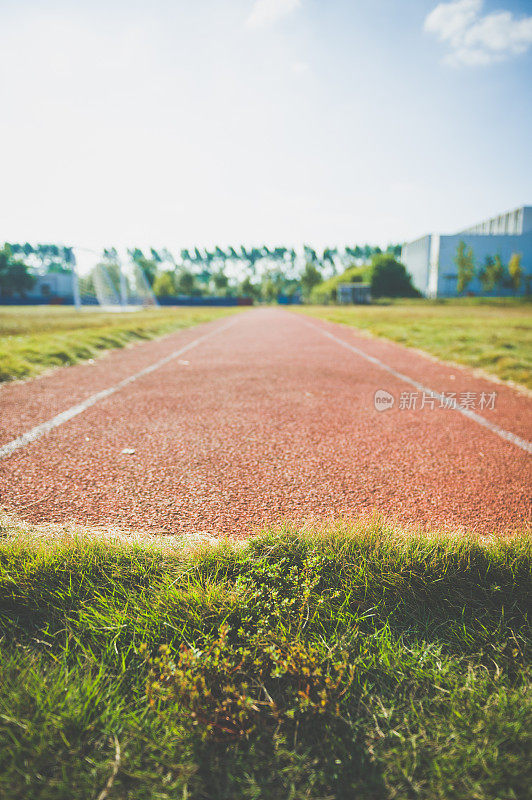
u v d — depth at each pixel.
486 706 1.28
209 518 2.29
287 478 2.84
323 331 14.58
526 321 18.03
